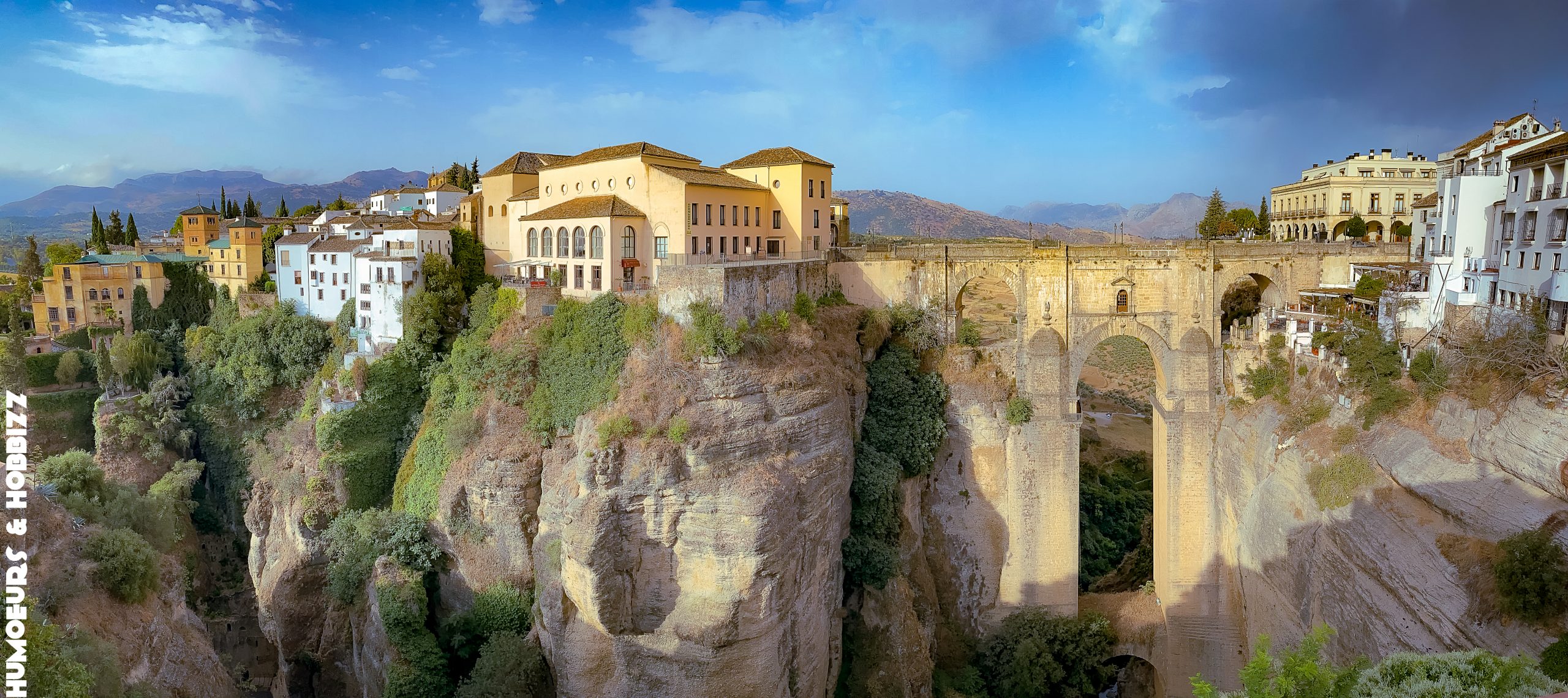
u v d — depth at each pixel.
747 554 49.22
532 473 57.91
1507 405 46.56
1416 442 51.03
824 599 57.12
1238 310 84.62
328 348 81.12
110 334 96.06
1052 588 70.31
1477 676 31.36
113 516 53.28
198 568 77.44
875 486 62.81
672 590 51.56
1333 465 55.59
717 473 50.75
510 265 72.88
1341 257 72.12
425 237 76.56
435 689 54.62
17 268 145.38
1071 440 70.12
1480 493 45.19
